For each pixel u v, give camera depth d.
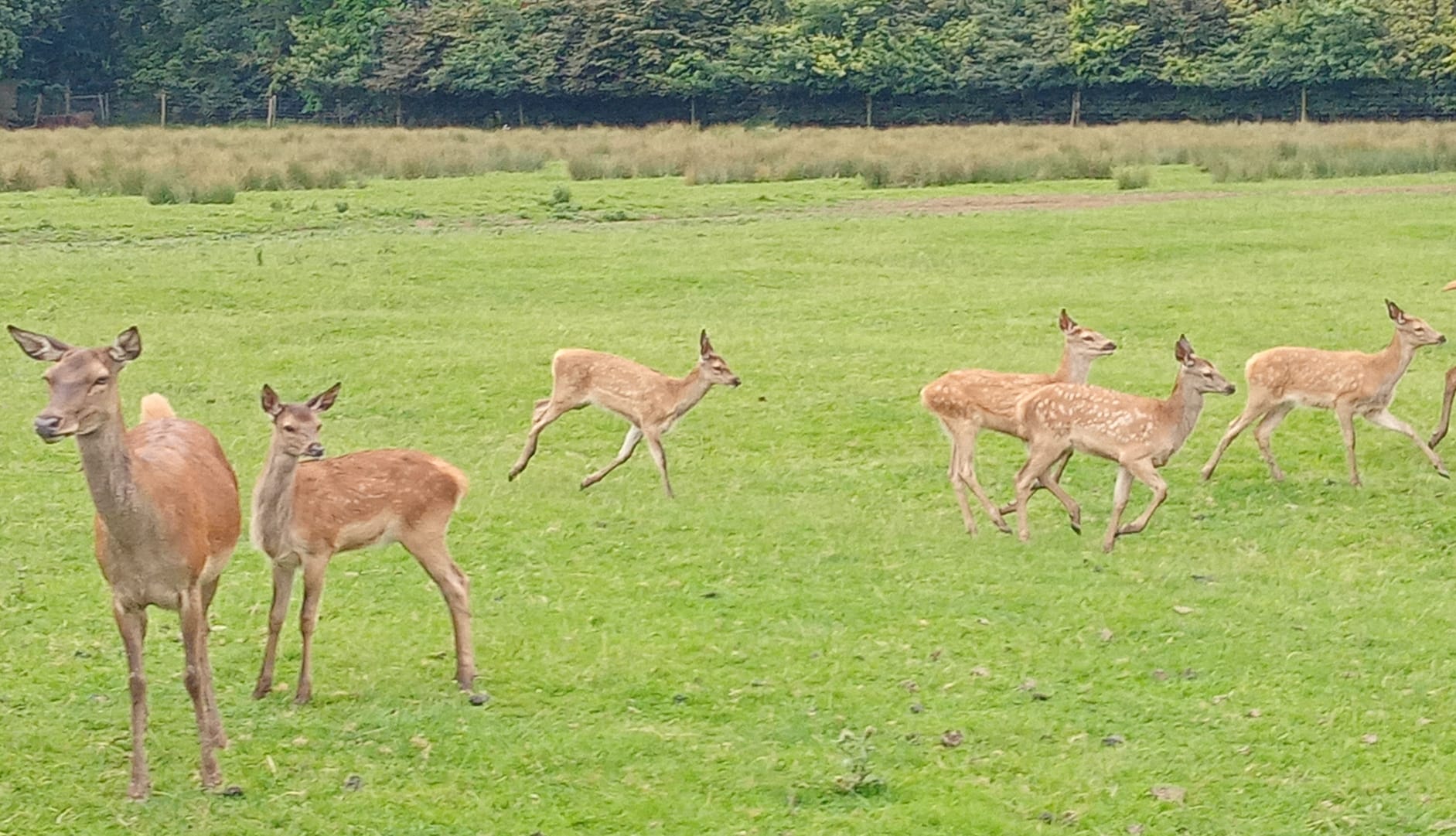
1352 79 54.47
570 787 6.98
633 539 10.55
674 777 7.05
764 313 18.56
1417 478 12.34
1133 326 17.72
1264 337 17.14
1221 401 14.58
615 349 16.34
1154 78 56.00
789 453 12.96
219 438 13.01
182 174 29.22
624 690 7.98
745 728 7.57
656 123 58.34
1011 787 6.99
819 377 15.16
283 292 19.28
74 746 7.27
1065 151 35.31
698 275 20.62
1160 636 8.78
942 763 7.21
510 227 25.52
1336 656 8.52
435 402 14.39
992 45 57.16
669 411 11.71
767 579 9.75
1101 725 7.64
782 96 58.44
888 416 13.85
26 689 7.90
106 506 6.43
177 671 8.21
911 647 8.59
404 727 7.50
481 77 58.72
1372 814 6.80
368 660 8.38
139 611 6.73
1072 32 57.03
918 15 59.34
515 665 8.30
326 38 62.75
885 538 10.62
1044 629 8.88
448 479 8.02
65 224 24.48
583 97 59.38
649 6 58.62
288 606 8.13
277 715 7.61
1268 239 23.53
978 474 12.35
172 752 7.21
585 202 28.39
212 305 18.61
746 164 33.16
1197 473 12.47
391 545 10.27
